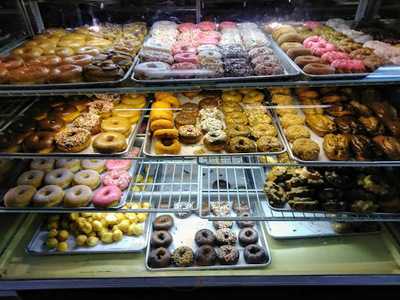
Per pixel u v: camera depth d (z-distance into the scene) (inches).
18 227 74.4
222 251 68.6
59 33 80.3
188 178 83.9
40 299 67.2
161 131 68.9
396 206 66.4
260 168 84.7
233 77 61.1
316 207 67.2
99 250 70.0
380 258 68.9
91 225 72.2
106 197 66.8
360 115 71.4
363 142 64.6
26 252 70.1
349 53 68.3
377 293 67.5
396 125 66.9
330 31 78.3
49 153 64.4
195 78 60.9
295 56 69.0
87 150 66.9
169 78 60.6
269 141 66.6
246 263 67.8
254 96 79.6
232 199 79.6
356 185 68.6
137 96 78.7
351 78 60.4
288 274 65.9
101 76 60.5
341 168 70.2
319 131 69.7
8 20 76.9
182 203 77.7
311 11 84.8
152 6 84.4
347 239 72.7
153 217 76.5
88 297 67.7
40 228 74.7
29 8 79.3
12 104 78.4
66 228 74.3
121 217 74.7
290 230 73.9
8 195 67.0
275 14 86.2
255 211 77.0
